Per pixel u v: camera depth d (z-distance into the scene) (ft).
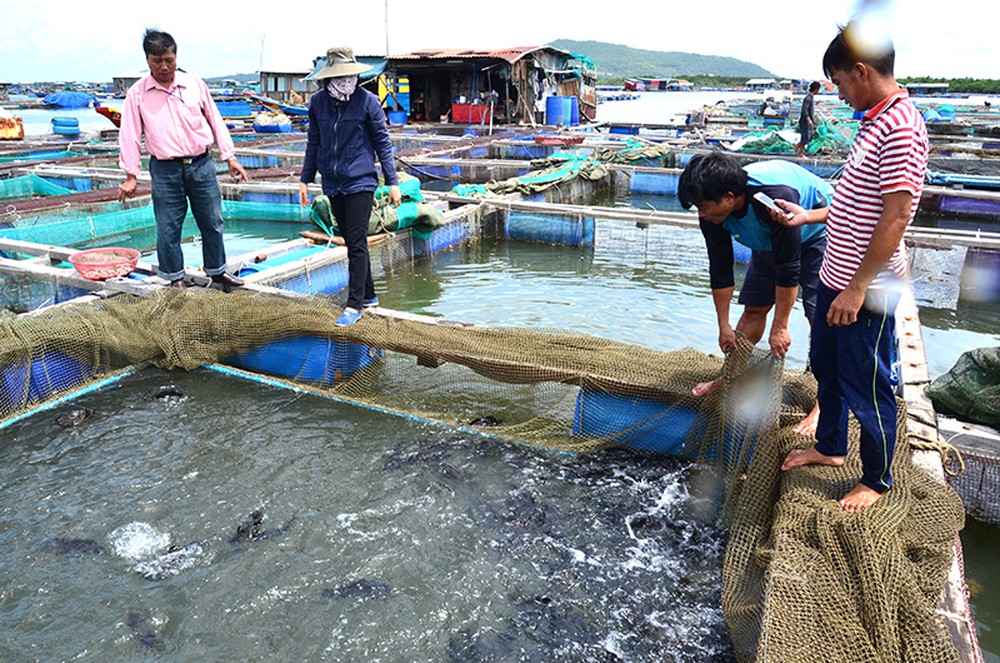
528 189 45.11
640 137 78.64
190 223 44.68
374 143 19.01
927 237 29.22
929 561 10.02
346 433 16.84
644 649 10.78
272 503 14.21
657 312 27.25
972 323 27.37
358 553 12.82
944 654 8.41
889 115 9.31
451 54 92.48
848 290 9.86
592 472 15.34
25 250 28.68
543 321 26.25
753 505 12.03
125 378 19.56
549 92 104.27
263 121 87.71
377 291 29.91
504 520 13.76
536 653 10.69
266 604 11.61
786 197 11.73
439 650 10.73
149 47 19.34
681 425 15.57
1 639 10.89
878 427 10.55
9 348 17.29
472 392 18.15
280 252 29.96
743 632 9.85
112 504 14.14
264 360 20.06
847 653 8.42
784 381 15.06
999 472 14.05
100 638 10.93
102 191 45.34
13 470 15.23
